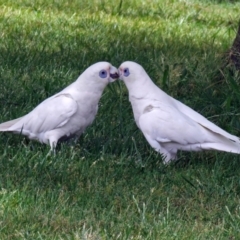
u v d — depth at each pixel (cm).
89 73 1035
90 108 1048
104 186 980
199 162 1101
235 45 1450
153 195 962
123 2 2155
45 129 1047
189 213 925
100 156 1073
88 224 862
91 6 2070
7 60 1481
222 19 2128
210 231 875
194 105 1326
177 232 862
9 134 1111
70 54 1570
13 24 1764
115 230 855
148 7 2150
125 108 1285
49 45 1631
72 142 1088
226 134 1028
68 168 1018
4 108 1231
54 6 2019
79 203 923
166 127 1020
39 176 995
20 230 840
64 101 1035
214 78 1434
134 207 927
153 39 1780
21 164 1013
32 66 1473
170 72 1451
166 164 1052
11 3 1992
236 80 1405
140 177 1020
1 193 924
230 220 912
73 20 1875
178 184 1005
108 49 1630
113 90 1355
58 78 1411
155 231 857
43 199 922
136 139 1151
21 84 1360
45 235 832
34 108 1180
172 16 2086
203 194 982
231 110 1296
